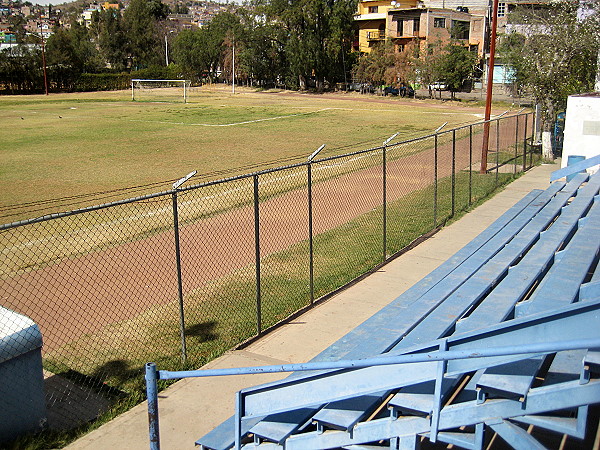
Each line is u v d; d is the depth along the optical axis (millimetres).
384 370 4293
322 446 4574
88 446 5965
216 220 15047
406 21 82438
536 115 26531
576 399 3561
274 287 10414
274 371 4152
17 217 15906
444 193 18297
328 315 9258
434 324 5707
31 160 26531
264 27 89625
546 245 8203
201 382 7195
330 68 84875
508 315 5727
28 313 9016
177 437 6102
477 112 52531
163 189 19547
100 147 30797
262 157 26734
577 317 3695
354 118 46906
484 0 92500
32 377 6027
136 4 131250
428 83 70375
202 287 10383
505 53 40875
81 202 17578
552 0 26734
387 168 22641
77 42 133375
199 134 36531
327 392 4516
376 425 4344
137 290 10156
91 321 8836
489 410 3906
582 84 24703
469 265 8055
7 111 55406
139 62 132375
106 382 7176
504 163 24062
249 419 5008
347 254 12297
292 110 55250
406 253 12484
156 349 8047
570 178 14359
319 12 83062
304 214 15703
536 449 3697
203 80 111812
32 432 6043
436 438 3938
